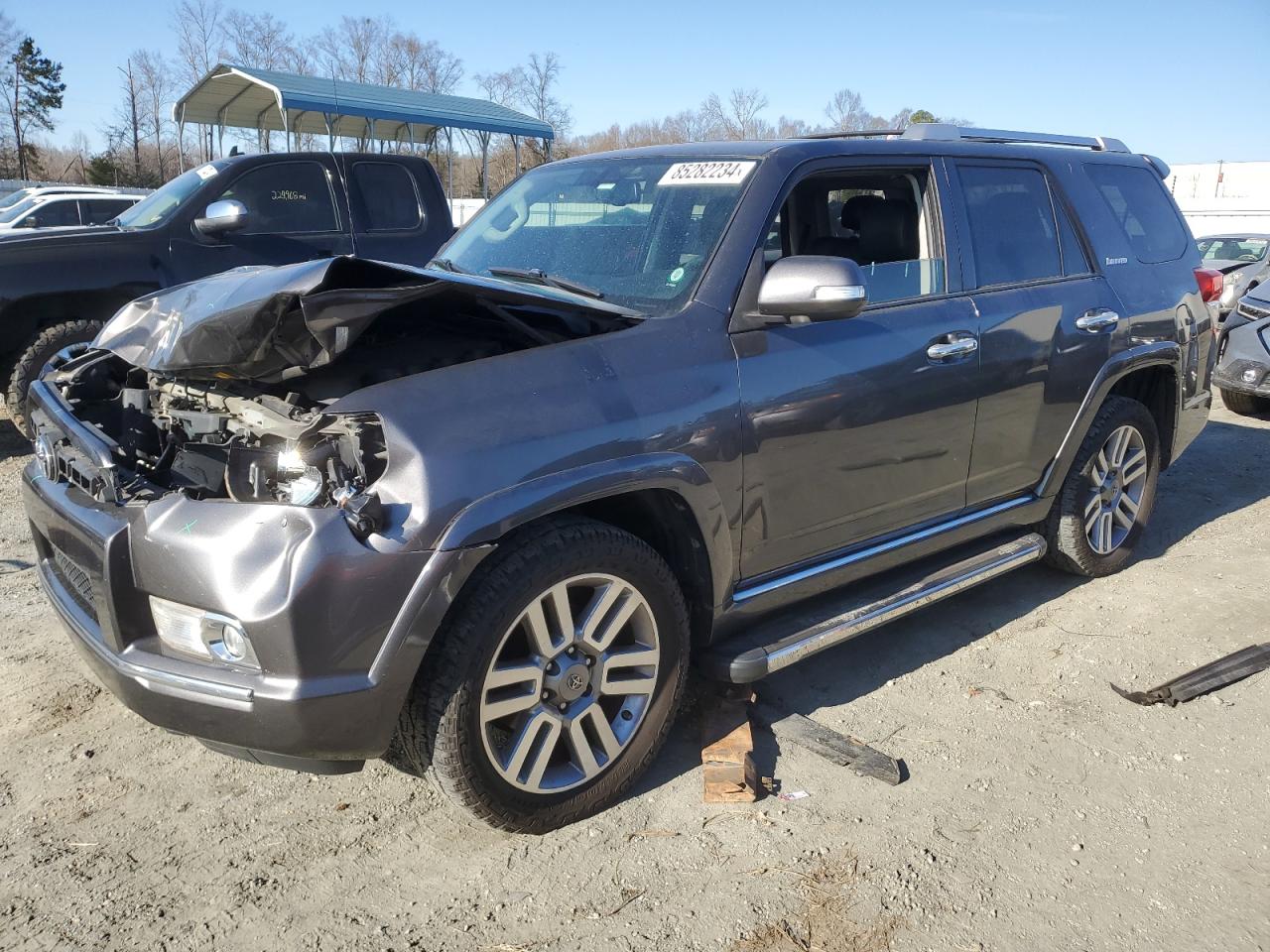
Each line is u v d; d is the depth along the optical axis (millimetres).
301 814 2883
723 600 3061
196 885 2570
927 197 3773
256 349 2590
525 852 2711
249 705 2291
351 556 2291
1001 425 3889
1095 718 3471
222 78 13641
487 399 2545
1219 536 5367
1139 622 4273
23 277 6695
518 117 17266
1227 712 3510
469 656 2471
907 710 3518
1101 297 4340
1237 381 8133
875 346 3359
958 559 3980
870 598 3539
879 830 2822
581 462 2623
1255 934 2443
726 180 3318
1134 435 4664
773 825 2834
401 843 2754
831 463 3268
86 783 3010
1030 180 4242
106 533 2482
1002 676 3781
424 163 8461
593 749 2848
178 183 7746
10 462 6887
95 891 2539
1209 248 15367
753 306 3092
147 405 3258
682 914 2477
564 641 2674
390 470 2393
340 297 2436
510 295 2674
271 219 7672
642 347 2861
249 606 2262
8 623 4105
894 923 2455
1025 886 2604
